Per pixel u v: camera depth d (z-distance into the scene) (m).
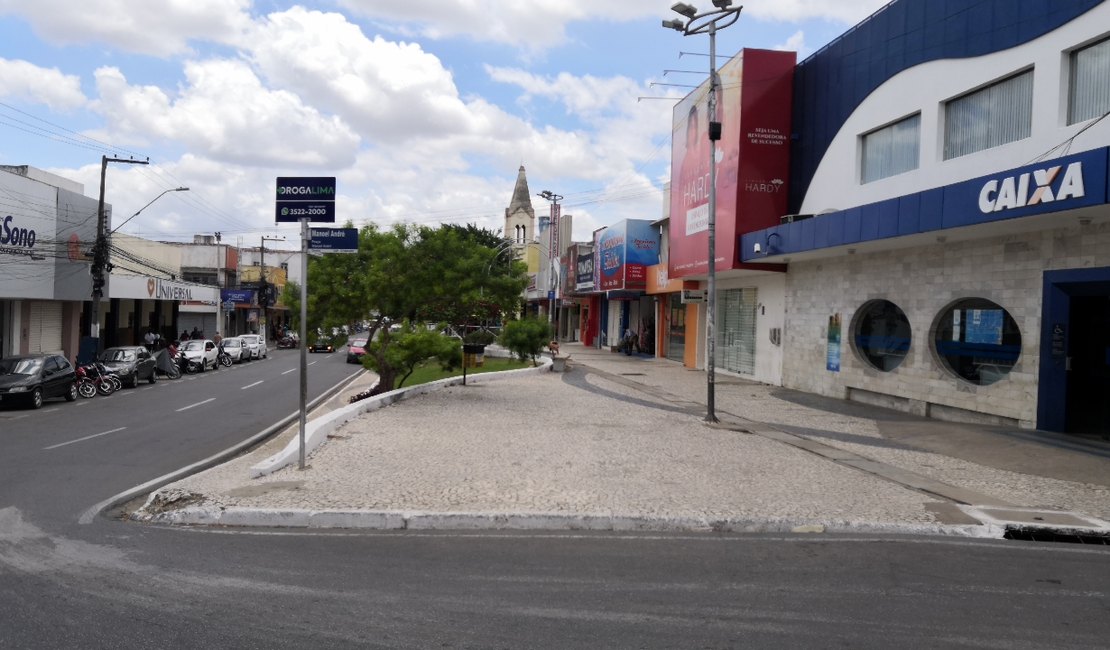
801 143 22.23
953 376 16.09
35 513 8.73
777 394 21.59
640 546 7.44
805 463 11.70
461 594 5.90
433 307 21.81
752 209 22.67
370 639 4.97
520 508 8.59
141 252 51.09
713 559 6.98
